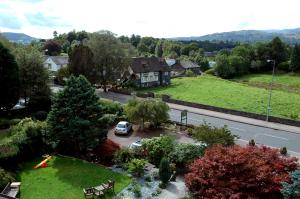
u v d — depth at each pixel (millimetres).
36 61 43969
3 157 24547
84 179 24312
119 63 63438
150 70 74062
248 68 117250
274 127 42719
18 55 43500
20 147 26812
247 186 16047
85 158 28609
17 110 43594
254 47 127500
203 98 62406
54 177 24578
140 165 25031
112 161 27797
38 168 26156
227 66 105750
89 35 65500
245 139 37812
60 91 29109
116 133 37031
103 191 21969
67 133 27859
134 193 22391
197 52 162250
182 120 44281
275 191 16047
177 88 73750
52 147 29453
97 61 61500
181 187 23562
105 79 63812
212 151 18625
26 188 22688
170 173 23828
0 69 39500
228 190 16031
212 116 47969
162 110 38406
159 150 27469
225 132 28000
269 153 18703
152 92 65562
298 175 15859
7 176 22766
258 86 87688
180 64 104812
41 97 44406
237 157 17172
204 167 17375
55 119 28312
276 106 57438
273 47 121250
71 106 28125
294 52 113688
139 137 36469
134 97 46312
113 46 62125
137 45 184375
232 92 69938
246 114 47750
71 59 57969
